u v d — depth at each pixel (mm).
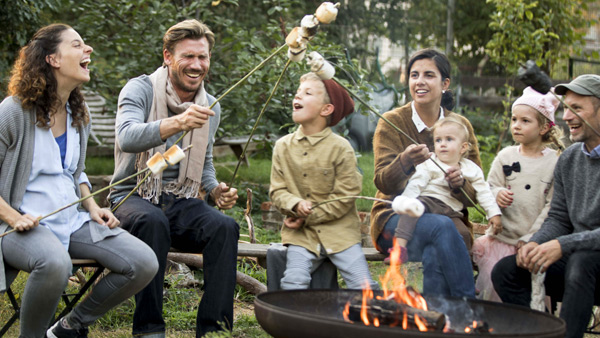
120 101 3957
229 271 3830
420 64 4273
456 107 12484
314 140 4031
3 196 3488
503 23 9984
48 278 3338
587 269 3486
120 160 4016
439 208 4051
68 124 3738
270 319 2877
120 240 3617
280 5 7812
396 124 4316
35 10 7875
